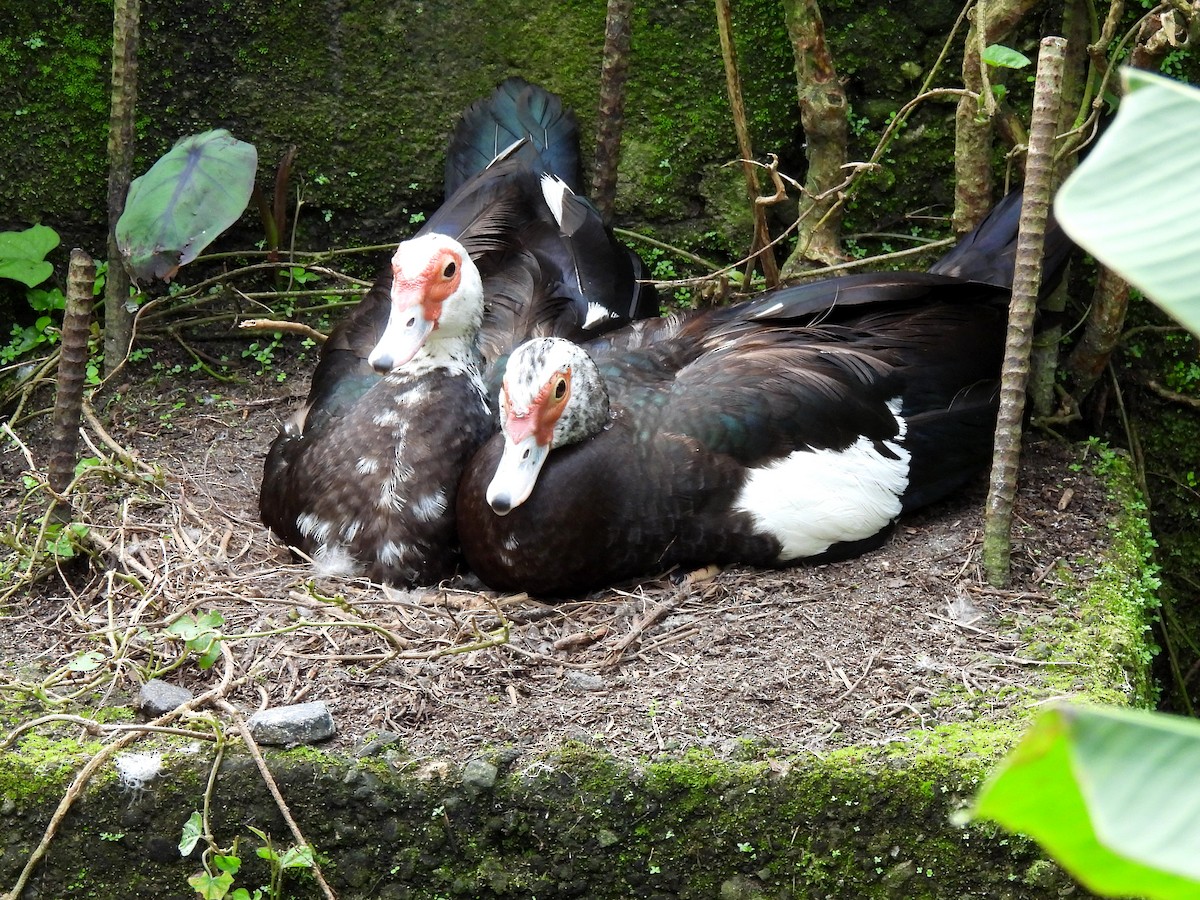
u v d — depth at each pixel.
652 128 6.32
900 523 5.10
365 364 5.32
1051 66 4.16
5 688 3.97
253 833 3.73
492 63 6.25
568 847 3.72
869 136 6.27
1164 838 1.40
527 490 4.50
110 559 4.68
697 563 4.79
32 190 6.14
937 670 4.10
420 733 3.81
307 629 4.19
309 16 6.11
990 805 1.50
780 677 4.06
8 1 5.89
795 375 4.85
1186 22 4.98
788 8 5.70
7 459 5.69
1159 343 6.09
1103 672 4.09
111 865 3.75
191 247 5.36
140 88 6.09
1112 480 5.43
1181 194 1.55
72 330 4.62
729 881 3.74
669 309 6.46
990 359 5.25
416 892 3.77
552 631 4.38
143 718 3.89
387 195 6.41
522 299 5.64
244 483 5.50
